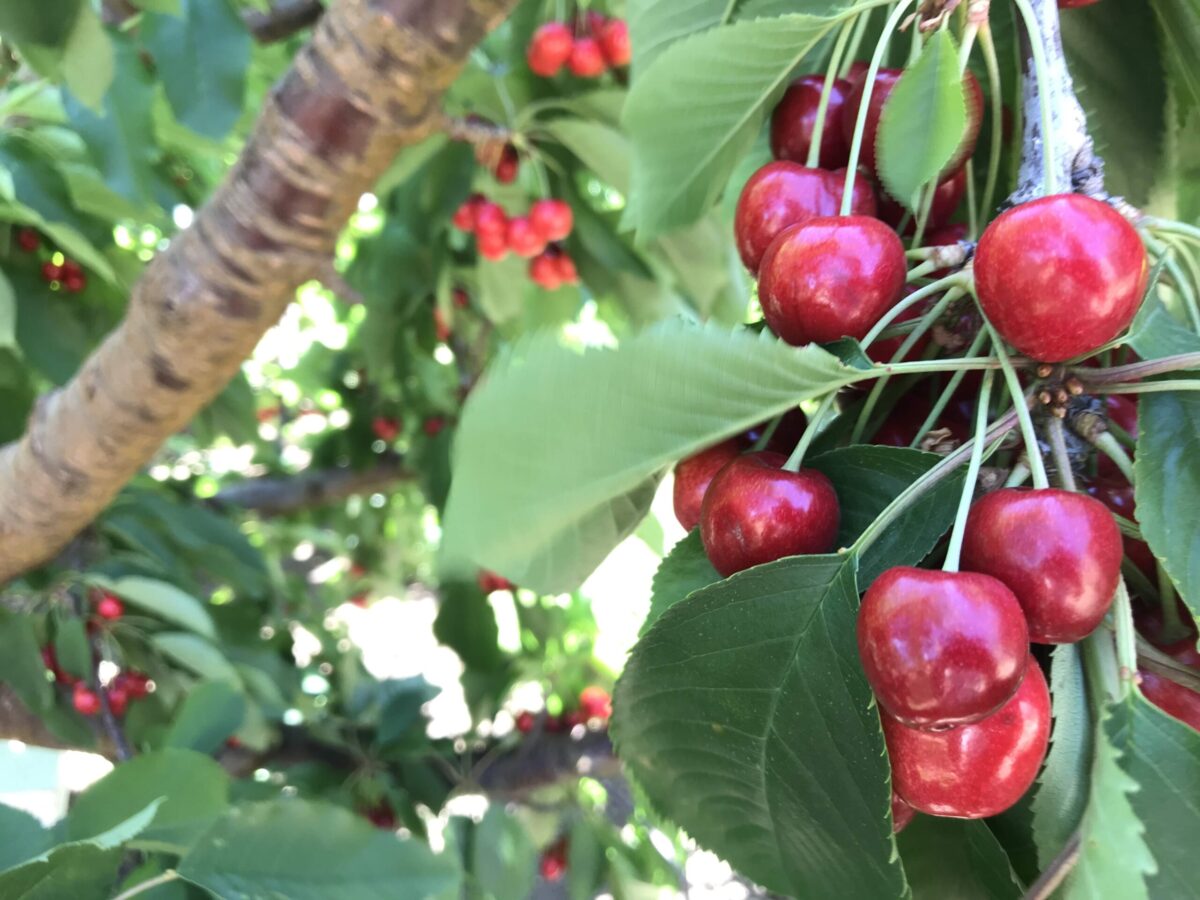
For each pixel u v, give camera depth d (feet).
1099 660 0.52
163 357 1.02
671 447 0.52
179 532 1.99
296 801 0.92
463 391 2.67
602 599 2.89
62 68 1.13
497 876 2.04
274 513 2.94
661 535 1.73
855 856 0.54
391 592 3.79
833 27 0.68
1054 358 0.51
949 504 0.54
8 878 0.75
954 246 0.59
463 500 0.50
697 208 0.85
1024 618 0.47
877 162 0.61
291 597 2.76
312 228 0.93
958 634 0.46
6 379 1.74
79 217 1.50
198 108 1.30
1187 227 0.57
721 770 0.57
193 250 0.95
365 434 3.01
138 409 1.09
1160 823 0.47
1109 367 0.56
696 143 0.79
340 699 2.42
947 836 0.60
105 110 1.32
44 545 1.29
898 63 0.87
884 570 0.54
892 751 0.52
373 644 4.37
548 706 2.61
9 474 1.21
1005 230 0.50
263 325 1.02
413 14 0.75
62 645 1.68
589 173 2.12
